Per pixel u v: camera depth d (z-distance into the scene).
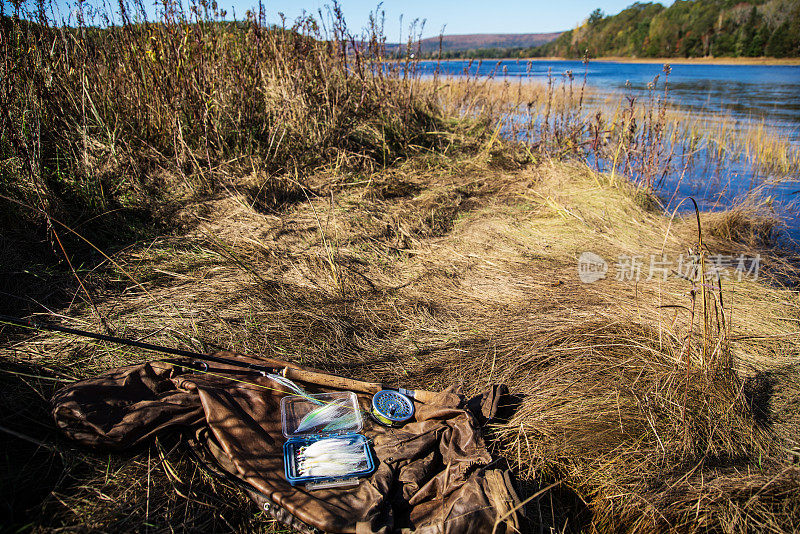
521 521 2.07
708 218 6.08
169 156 5.68
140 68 5.78
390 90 7.96
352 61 7.97
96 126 5.35
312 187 5.78
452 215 5.80
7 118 4.17
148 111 5.78
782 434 2.87
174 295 3.80
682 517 2.35
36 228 4.07
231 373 2.80
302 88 6.78
